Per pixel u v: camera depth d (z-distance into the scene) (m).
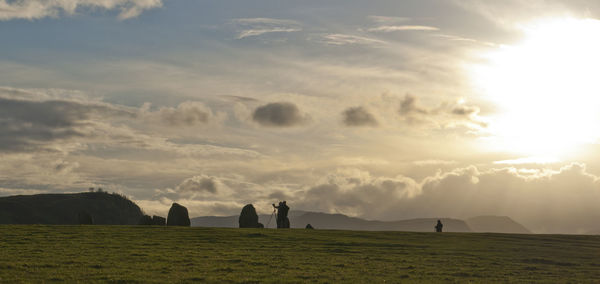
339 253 57.59
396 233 88.50
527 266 52.69
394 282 39.84
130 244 59.03
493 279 43.62
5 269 39.16
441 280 41.88
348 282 39.00
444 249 65.56
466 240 79.88
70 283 34.81
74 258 46.31
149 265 43.78
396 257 55.81
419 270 46.75
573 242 81.94
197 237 69.06
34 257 46.03
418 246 67.94
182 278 38.06
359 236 79.12
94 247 55.22
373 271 45.03
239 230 82.75
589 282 43.97
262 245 62.53
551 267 52.91
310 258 52.28
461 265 51.44
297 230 87.94
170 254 51.44
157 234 71.38
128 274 38.91
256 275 40.53
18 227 75.69
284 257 52.28
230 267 44.06
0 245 54.47
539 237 88.88
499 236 88.06
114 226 84.12
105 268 41.47
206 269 42.69
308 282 38.34
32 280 35.22
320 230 90.81
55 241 59.31
